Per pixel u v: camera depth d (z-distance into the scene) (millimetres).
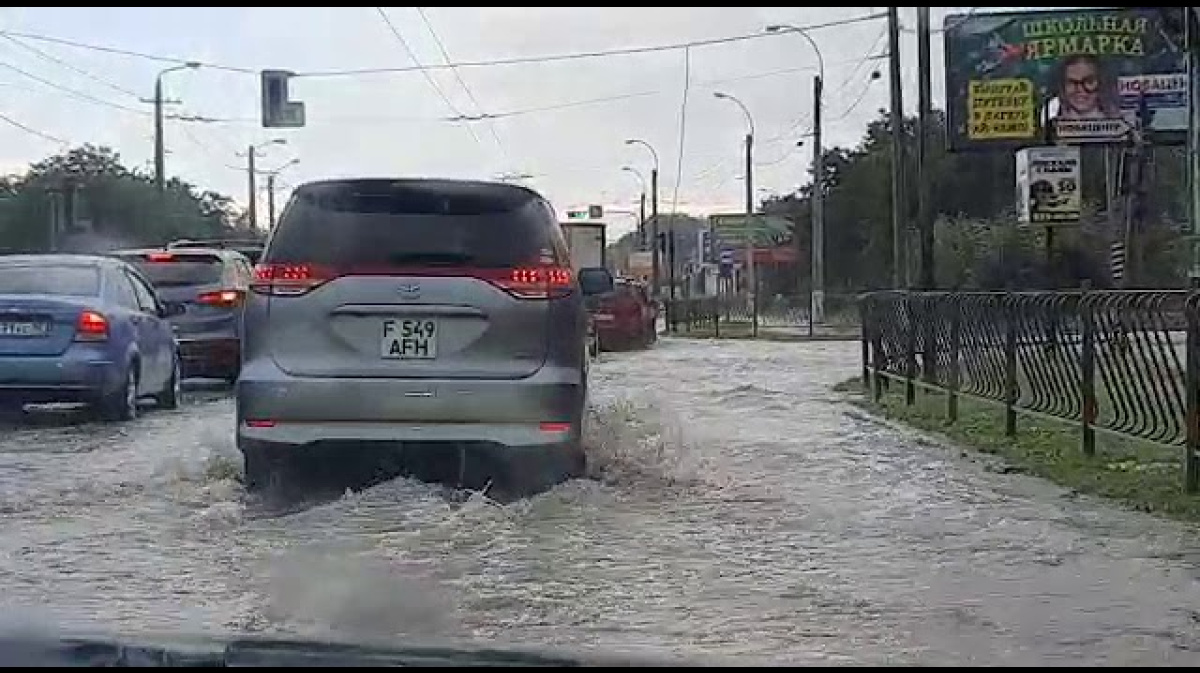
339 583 6156
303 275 8016
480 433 7949
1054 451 10820
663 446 10789
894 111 22906
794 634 5438
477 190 8242
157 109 50656
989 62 31703
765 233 70688
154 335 14250
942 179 58344
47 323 12570
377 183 8188
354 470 8633
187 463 9773
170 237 54562
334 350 7977
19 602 5840
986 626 5582
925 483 9398
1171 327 9031
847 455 10867
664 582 6332
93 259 13875
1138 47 31203
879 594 6137
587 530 7520
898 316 15750
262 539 7227
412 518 7680
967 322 13031
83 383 12555
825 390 18109
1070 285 36375
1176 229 36188
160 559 6746
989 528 7719
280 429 7945
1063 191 30438
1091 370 10383
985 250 41531
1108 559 6895
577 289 8328
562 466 8406
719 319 51719
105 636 3326
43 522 7730
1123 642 5344
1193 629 5547
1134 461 10109
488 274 8047
